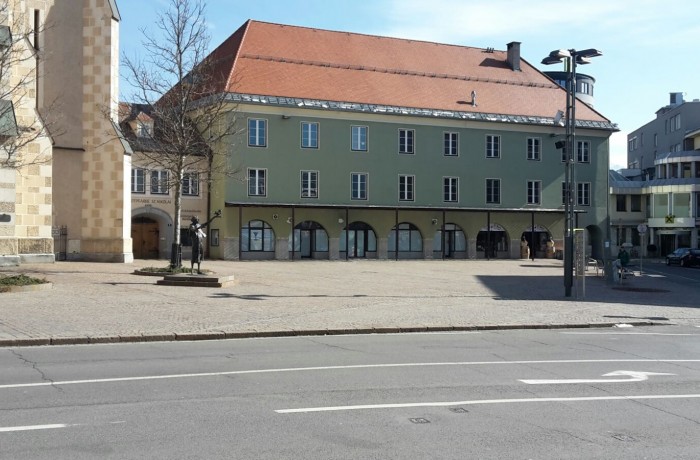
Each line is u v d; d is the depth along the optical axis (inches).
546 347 531.8
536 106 2324.1
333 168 2011.6
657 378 400.8
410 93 2160.4
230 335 558.3
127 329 562.6
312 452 244.5
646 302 932.6
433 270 1569.9
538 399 336.5
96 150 1390.3
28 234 1208.2
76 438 257.3
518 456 244.7
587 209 2361.0
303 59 2108.8
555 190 2308.1
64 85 1371.8
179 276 967.6
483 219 2204.7
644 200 2844.5
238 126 1877.5
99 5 1385.3
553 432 277.1
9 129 1034.1
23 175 1194.0
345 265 1706.4
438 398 334.0
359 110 2021.4
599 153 2378.2
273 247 1941.4
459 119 2153.1
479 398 336.2
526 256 2225.6
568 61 936.3
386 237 2076.8
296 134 1966.0
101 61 1385.3
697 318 768.3
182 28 1203.2
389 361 445.7
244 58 2012.8
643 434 276.8
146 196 1814.7
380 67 2214.6
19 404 311.0
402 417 295.6
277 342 537.6
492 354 486.9
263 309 730.8
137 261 1525.6
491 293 1007.0
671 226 2694.4
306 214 1973.4
